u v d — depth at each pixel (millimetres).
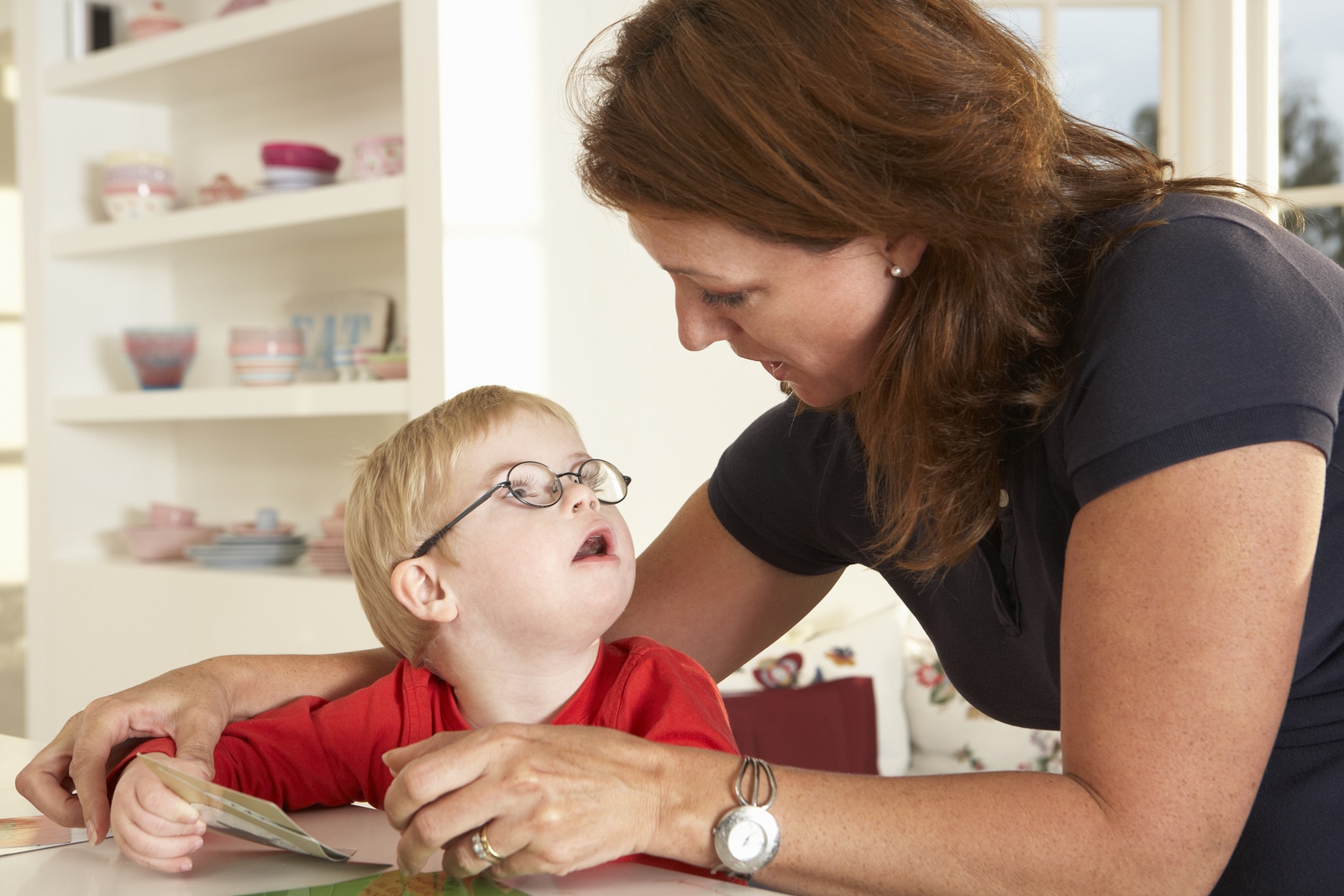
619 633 1236
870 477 987
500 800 718
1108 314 785
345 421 2906
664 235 843
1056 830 713
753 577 1239
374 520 1058
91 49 3104
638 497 2486
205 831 849
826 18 795
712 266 842
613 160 848
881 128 775
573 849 718
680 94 812
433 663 1061
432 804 731
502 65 2332
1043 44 981
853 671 2416
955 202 784
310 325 2875
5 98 3975
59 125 3078
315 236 2762
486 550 1007
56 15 3084
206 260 3180
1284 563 711
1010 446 891
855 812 732
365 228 2627
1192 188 903
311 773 967
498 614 1012
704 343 941
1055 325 836
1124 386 749
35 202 3080
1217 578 707
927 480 879
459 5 2258
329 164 2711
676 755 762
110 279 3184
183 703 963
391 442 1095
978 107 800
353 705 1018
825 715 2334
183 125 3203
